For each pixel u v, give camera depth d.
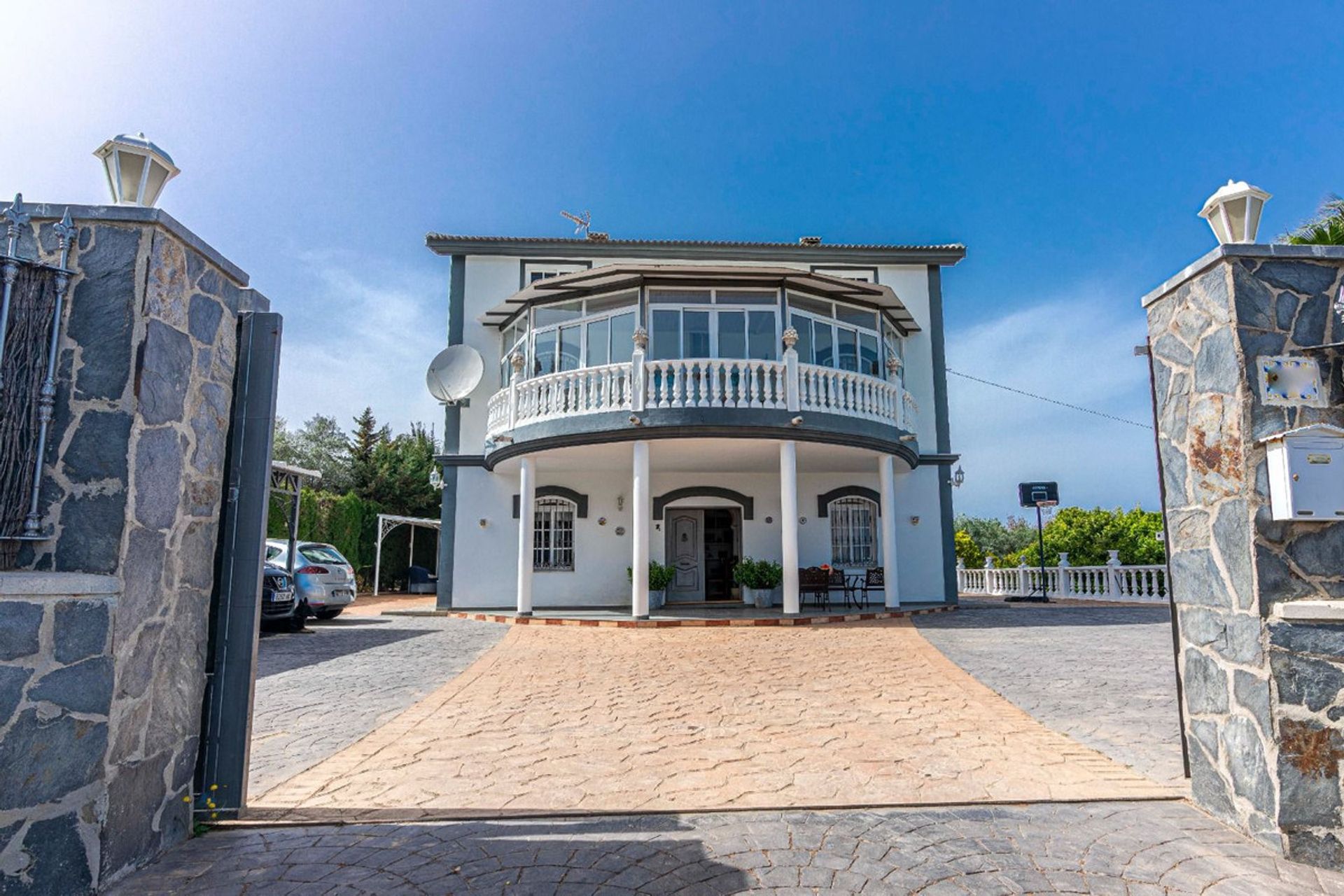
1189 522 4.52
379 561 26.34
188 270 4.00
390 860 3.67
